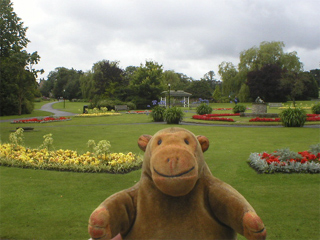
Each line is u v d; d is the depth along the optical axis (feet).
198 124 73.87
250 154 31.32
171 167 5.08
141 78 175.32
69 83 298.76
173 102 180.75
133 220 5.89
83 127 69.10
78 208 18.10
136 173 25.54
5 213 17.44
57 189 21.61
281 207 17.74
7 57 79.97
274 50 192.75
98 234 5.12
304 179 22.72
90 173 25.76
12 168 27.66
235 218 5.26
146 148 6.27
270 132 54.39
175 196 5.57
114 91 176.04
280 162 25.39
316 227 15.07
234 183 22.54
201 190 5.88
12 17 77.61
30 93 133.90
